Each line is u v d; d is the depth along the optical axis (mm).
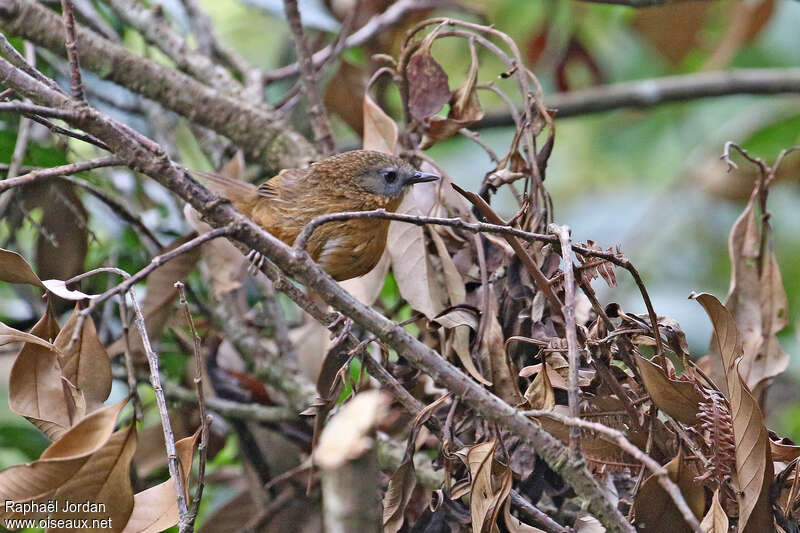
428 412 6664
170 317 9508
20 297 10133
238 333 10297
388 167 8586
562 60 14164
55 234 9477
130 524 6027
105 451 5688
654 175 16703
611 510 5500
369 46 12422
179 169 5918
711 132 16578
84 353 6336
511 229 6000
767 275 8242
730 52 14367
